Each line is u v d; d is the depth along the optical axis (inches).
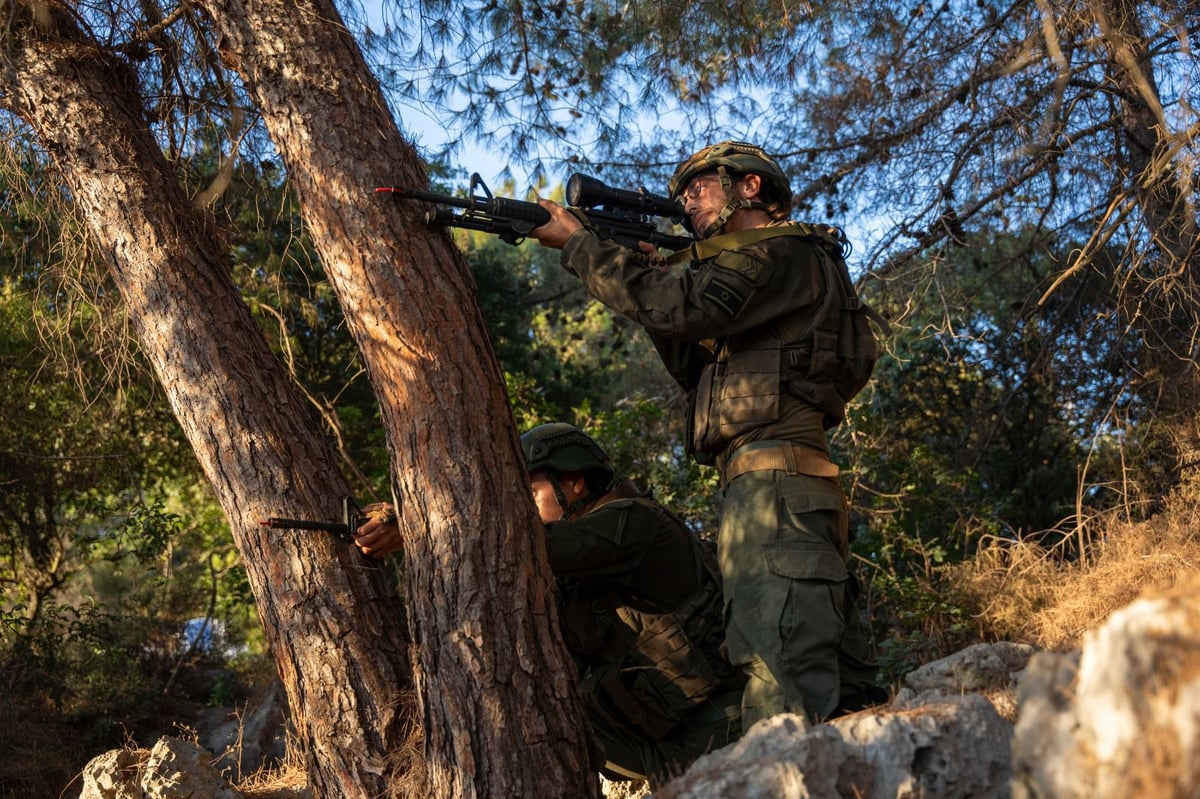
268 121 118.3
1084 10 258.8
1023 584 252.7
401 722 122.6
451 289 114.0
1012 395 373.4
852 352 120.3
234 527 128.9
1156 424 323.3
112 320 186.2
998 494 405.4
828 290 118.9
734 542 115.3
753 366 117.1
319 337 420.8
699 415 121.6
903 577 291.3
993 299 398.3
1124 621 63.5
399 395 111.3
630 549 126.0
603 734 130.5
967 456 405.4
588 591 131.1
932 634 249.4
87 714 397.1
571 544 122.7
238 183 179.2
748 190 124.3
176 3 150.9
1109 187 310.0
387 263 112.1
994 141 290.7
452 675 107.4
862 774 84.9
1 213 186.4
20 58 137.6
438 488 109.7
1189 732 57.9
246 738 356.5
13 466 419.8
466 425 110.7
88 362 355.3
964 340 398.9
